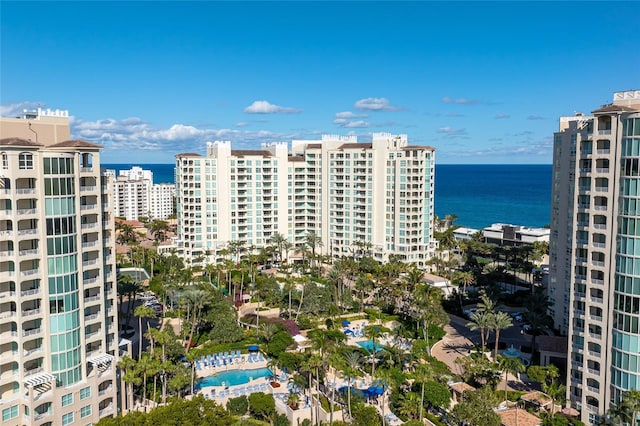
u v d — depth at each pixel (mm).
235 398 93000
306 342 122625
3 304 77812
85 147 83125
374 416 87188
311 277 183875
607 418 81688
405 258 193500
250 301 161375
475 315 115688
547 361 106688
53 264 78562
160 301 156000
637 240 77938
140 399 95875
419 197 191875
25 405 75938
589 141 84750
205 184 198250
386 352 108000
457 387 98125
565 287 119812
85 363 83438
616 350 81125
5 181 74875
